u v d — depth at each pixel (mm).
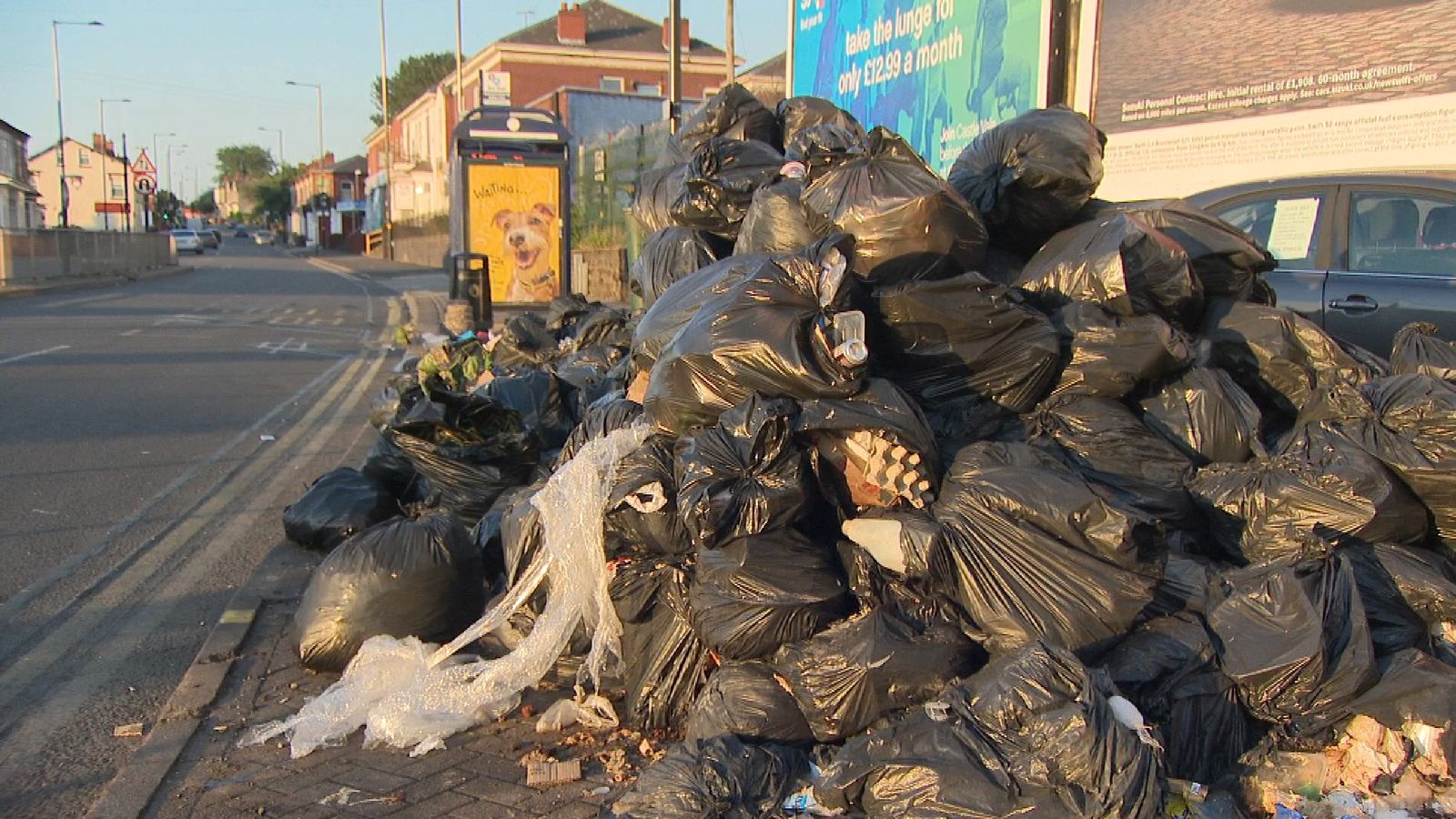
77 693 4270
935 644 3246
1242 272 4754
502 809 3244
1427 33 7270
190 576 5637
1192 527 3957
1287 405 4438
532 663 3861
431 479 5363
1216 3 8773
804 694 3258
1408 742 3156
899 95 12742
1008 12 10625
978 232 4203
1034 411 4137
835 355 3574
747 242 4910
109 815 3262
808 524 3627
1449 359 4363
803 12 14945
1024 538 3332
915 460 3570
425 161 59219
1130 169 9719
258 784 3445
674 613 3676
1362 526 3684
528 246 18422
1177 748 3150
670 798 2961
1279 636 3234
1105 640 3260
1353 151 7820
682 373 3760
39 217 63938
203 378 12586
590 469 3873
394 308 24281
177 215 93125
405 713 3754
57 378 12039
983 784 2766
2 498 7109
